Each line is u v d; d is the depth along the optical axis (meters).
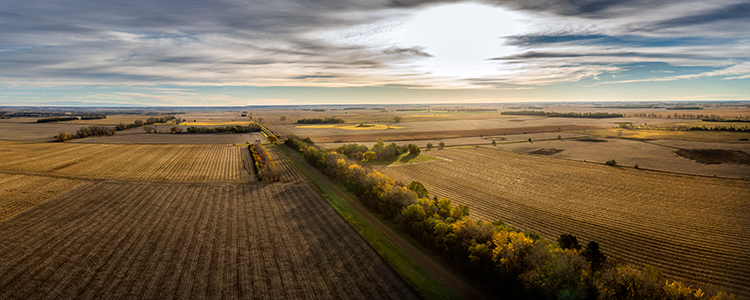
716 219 47.41
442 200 42.34
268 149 113.19
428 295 27.88
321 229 41.78
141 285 28.91
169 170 76.69
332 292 28.23
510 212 50.72
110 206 49.78
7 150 102.12
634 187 65.00
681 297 24.11
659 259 36.03
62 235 39.06
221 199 54.25
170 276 30.42
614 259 36.03
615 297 24.69
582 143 126.12
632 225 45.38
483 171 80.56
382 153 95.81
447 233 35.03
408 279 30.19
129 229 41.22
